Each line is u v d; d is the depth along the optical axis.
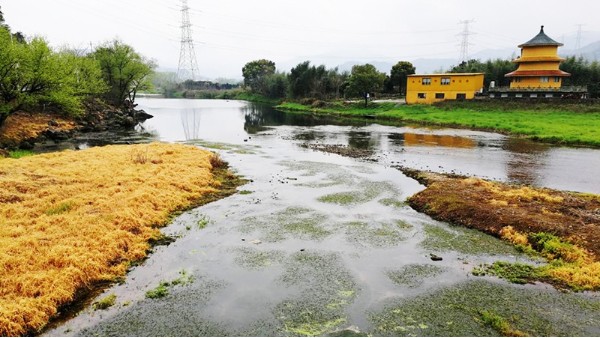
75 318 11.31
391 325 11.07
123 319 11.29
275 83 135.88
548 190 23.20
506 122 54.97
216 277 13.73
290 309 11.84
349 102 93.62
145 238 16.39
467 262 14.91
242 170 29.84
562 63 84.19
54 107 52.41
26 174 21.92
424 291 12.85
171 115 83.81
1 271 12.32
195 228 18.12
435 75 79.62
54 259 13.27
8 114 37.47
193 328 10.92
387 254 15.59
